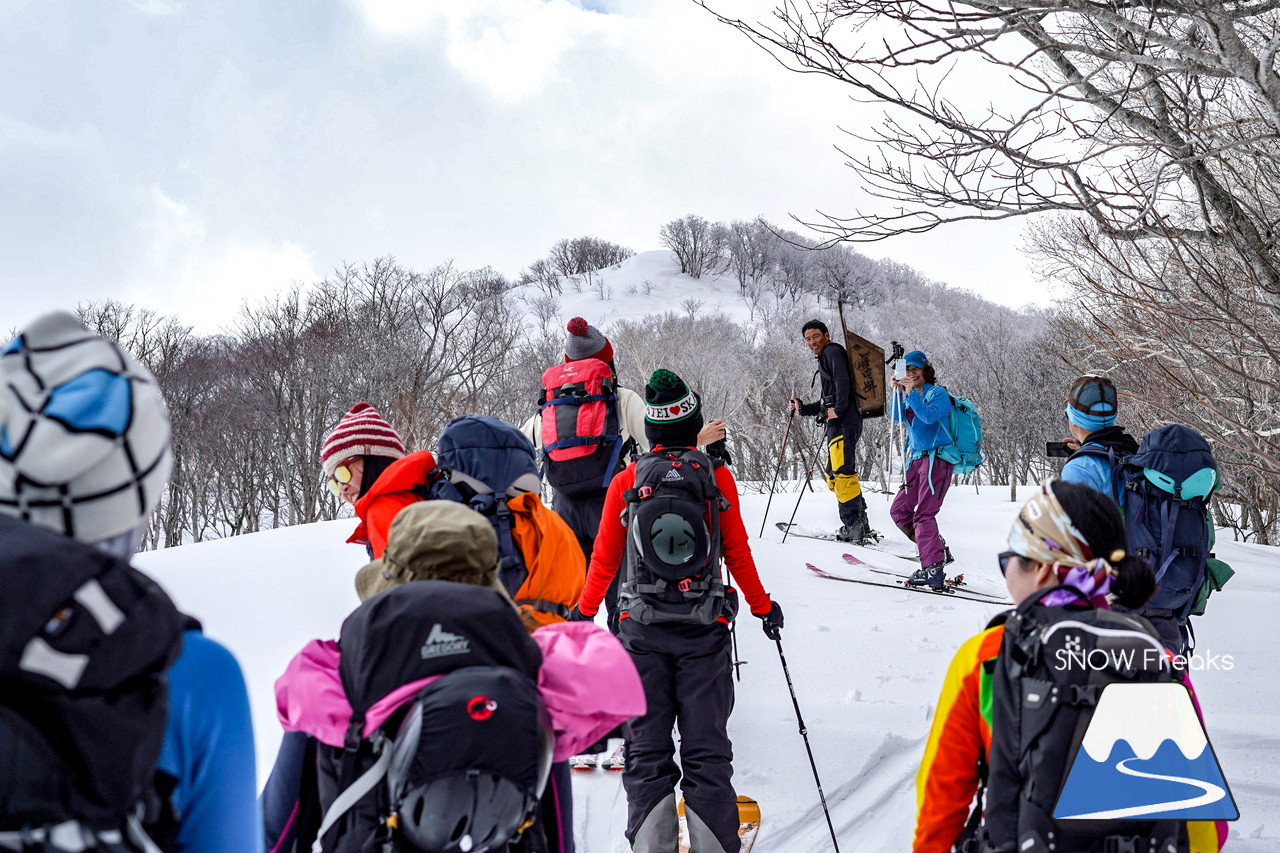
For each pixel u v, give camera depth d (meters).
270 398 42.53
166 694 1.00
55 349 1.13
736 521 3.27
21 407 1.06
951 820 1.84
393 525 2.00
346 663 1.70
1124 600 1.82
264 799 1.89
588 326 4.80
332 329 41.47
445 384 40.47
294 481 43.12
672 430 3.32
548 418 4.60
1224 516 19.84
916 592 7.39
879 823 3.64
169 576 7.56
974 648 1.85
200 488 46.09
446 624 1.70
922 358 7.52
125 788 0.94
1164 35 3.45
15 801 0.87
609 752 4.20
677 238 186.88
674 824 3.09
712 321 84.88
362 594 2.22
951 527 11.00
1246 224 4.23
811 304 135.88
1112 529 1.84
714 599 3.08
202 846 1.12
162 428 1.15
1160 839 1.59
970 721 1.83
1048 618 1.74
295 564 8.14
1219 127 3.80
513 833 1.63
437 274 43.91
